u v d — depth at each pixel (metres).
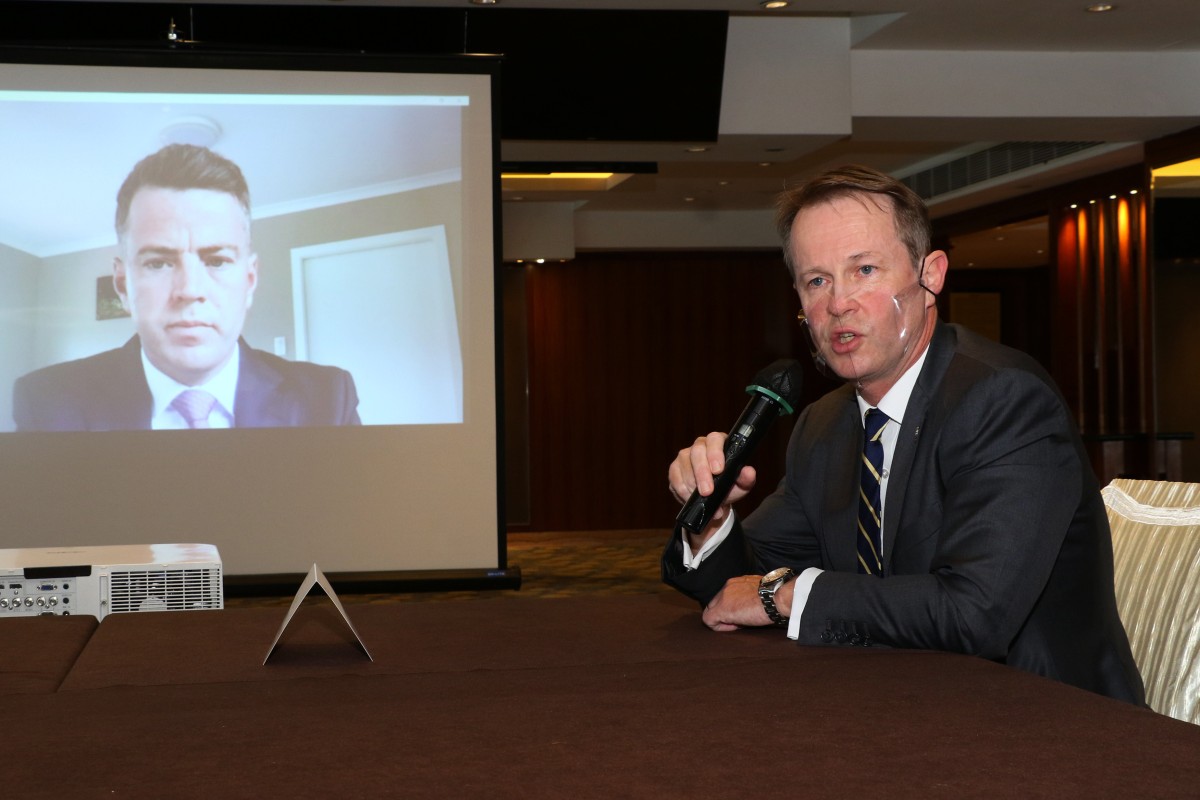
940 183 8.35
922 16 5.21
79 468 4.66
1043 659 1.30
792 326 10.48
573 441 10.27
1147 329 6.72
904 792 0.72
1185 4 5.07
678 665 1.13
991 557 1.22
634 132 5.46
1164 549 1.48
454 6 5.00
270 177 4.77
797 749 0.82
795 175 8.41
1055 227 7.73
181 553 2.30
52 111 4.63
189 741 0.86
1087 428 7.43
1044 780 0.74
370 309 4.84
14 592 2.11
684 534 1.44
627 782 0.75
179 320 4.70
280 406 4.77
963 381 1.34
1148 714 0.91
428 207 4.88
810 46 5.67
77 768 0.80
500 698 0.99
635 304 10.35
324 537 4.80
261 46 5.02
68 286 4.66
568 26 5.17
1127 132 6.29
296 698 1.00
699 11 5.18
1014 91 5.87
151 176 4.70
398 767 0.79
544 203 9.59
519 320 10.23
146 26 4.93
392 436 4.85
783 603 1.28
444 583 4.85
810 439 1.60
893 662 1.13
